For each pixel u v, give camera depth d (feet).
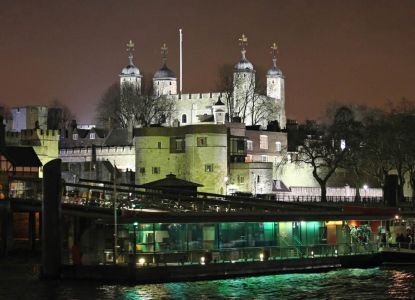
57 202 295.07
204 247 300.40
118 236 291.38
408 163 587.27
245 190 578.25
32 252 389.19
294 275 309.83
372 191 654.12
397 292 280.92
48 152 595.06
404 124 592.60
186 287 281.95
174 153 557.74
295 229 321.93
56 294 270.26
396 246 345.72
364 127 617.21
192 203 397.19
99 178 612.29
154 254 287.89
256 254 307.58
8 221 387.55
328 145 586.45
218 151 550.36
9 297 267.39
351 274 315.17
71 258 308.60
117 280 285.23
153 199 407.03
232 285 287.48
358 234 339.77
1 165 496.64
